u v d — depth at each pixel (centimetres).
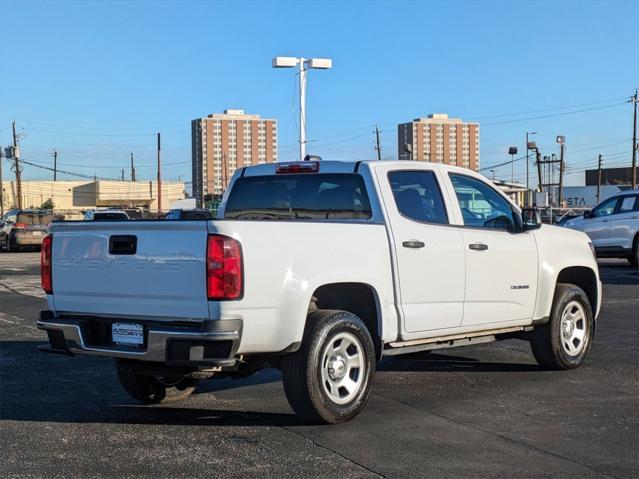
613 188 7838
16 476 483
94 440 563
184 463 507
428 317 665
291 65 2886
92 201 8775
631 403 671
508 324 749
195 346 521
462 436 568
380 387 738
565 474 484
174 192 9031
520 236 762
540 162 6562
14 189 8644
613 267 2120
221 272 520
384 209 646
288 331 556
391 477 478
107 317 576
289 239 560
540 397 695
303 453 527
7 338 1045
